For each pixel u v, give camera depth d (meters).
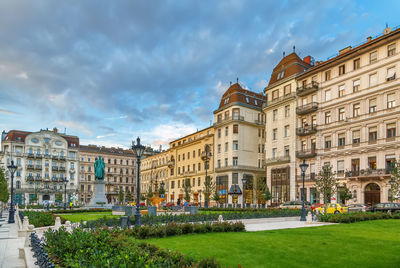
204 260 7.07
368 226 19.73
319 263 9.45
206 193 56.88
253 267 8.98
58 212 35.19
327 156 45.03
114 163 110.44
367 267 9.05
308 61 55.47
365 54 41.53
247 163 62.84
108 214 33.66
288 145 52.22
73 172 99.12
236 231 17.02
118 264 6.29
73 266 6.39
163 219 20.34
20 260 11.12
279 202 52.56
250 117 64.75
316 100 48.16
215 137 68.06
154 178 97.00
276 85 55.50
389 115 37.75
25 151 91.19
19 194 87.94
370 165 39.56
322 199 44.72
